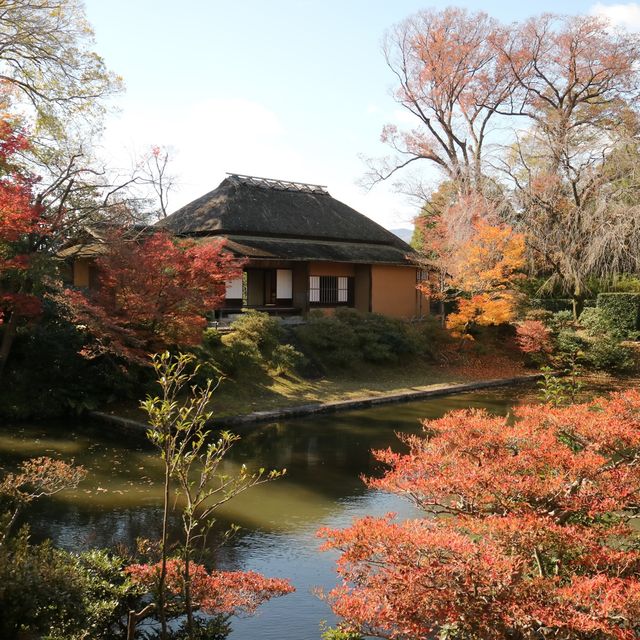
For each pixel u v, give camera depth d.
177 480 10.00
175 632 5.18
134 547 7.18
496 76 30.17
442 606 3.71
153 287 13.74
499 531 3.97
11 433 12.45
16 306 13.35
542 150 24.48
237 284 21.95
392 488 5.04
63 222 13.97
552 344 23.05
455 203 26.78
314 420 14.84
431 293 25.52
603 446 4.93
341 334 20.19
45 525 7.95
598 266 24.14
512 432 5.14
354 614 4.11
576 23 28.08
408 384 19.34
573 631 3.51
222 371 16.64
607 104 28.20
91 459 11.00
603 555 4.11
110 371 14.56
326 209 27.09
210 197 24.53
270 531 7.95
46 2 16.38
